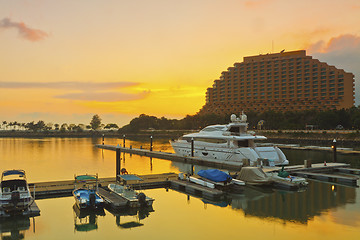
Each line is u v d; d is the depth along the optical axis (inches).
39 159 2046.0
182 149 1940.2
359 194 967.0
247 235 638.5
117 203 799.7
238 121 1672.0
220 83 6732.3
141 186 1053.2
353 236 619.5
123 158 2091.5
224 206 853.2
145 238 634.2
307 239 608.7
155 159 2018.9
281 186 1056.2
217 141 1642.5
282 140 3641.7
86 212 796.0
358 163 1664.6
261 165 1326.3
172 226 701.9
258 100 6018.7
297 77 5708.7
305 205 844.0
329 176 1187.9
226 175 999.6
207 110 6998.0
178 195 981.2
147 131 7308.1
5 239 629.6
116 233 662.5
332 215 753.0
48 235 652.7
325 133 3440.0
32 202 786.2
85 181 961.5
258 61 6117.1
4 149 2979.8
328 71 5408.5
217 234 648.4
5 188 799.1
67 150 2851.9
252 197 940.6
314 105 5398.6
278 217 746.8
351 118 3885.3
